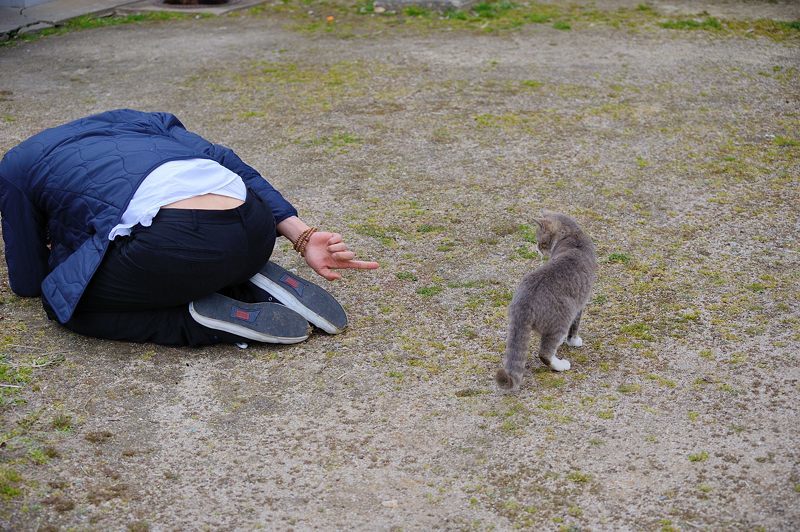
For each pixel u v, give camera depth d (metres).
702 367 4.05
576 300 3.92
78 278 4.07
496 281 4.88
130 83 8.61
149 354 4.20
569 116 7.55
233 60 9.37
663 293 4.72
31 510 3.15
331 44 9.96
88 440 3.56
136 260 3.96
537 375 4.02
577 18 10.96
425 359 4.16
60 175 4.24
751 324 4.40
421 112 7.69
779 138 7.03
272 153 6.82
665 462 3.42
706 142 6.96
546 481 3.34
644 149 6.82
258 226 4.15
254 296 4.39
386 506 3.23
